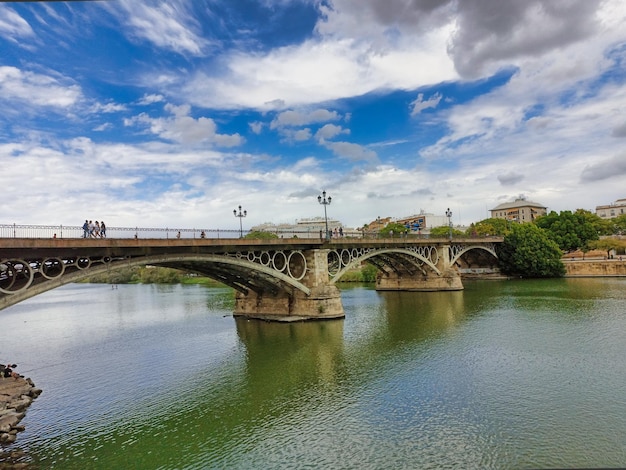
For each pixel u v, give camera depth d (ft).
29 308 224.12
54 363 97.81
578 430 54.90
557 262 258.37
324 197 148.46
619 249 299.79
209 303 205.57
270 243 126.93
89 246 82.17
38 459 52.60
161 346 112.68
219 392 75.10
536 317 130.62
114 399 73.05
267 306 152.76
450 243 227.40
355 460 50.08
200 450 54.08
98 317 174.81
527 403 64.08
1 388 76.23
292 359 94.89
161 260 98.43
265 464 50.19
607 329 109.70
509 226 366.84
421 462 48.91
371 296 210.79
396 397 68.85
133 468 50.14
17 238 71.56
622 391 67.31
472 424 57.88
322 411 64.69
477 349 95.71
